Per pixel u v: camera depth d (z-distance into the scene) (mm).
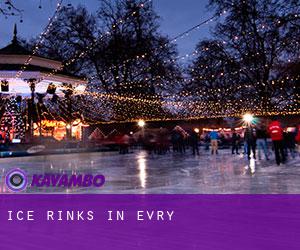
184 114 44062
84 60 44594
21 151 24359
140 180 10305
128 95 41125
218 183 9172
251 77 39562
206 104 42094
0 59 23859
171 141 31938
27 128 27188
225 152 29109
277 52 35562
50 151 26172
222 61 39219
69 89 28438
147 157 23859
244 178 10109
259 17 33750
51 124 31219
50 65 26062
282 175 10688
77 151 28438
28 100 27344
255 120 39500
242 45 38031
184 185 8977
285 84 36656
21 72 23750
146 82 42781
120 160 20750
